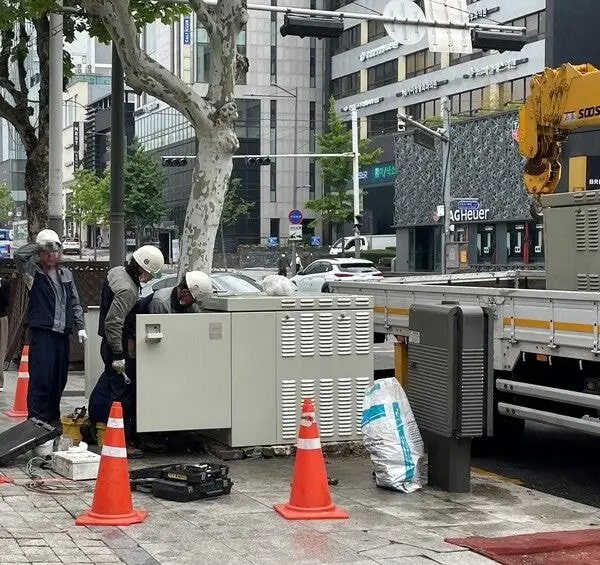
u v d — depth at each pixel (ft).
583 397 27.50
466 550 21.42
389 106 232.12
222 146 39.81
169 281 66.64
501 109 176.96
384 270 187.32
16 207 387.96
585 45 157.79
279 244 269.03
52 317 31.89
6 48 63.00
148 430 30.45
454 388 26.96
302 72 272.72
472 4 192.44
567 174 71.36
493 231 172.04
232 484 26.96
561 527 23.79
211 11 39.37
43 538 21.65
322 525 23.45
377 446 27.61
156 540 21.85
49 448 30.89
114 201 56.13
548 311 28.25
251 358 31.32
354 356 32.37
